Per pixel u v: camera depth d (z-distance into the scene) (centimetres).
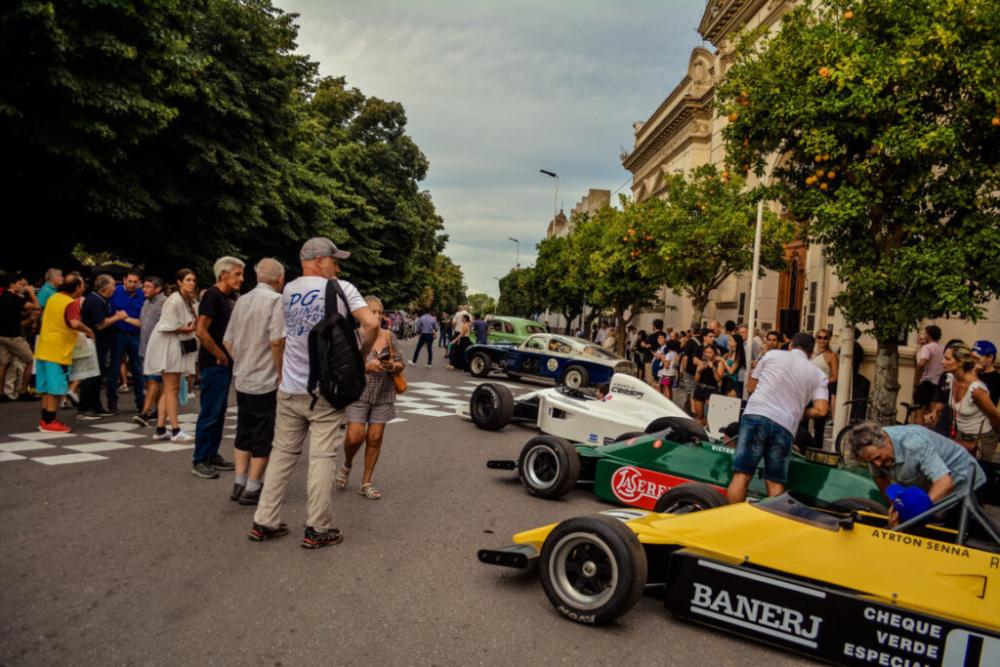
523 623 384
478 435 1014
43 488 583
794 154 909
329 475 485
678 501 507
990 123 750
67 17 1034
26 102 1062
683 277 1739
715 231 1605
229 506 567
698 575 395
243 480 582
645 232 1753
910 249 763
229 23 1720
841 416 975
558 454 658
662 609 428
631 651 360
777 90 848
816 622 355
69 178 1203
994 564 329
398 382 635
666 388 1545
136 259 1659
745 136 930
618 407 851
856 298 830
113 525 501
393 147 4428
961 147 786
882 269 803
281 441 493
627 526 406
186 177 1542
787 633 363
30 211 1381
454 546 507
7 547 446
